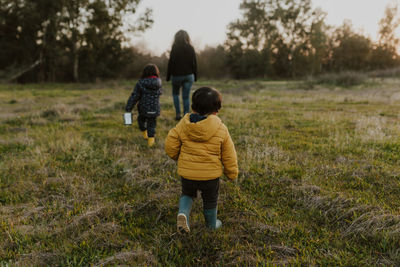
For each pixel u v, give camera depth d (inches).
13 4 1134.4
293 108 353.4
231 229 92.8
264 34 2005.4
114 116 291.7
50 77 1344.7
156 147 181.8
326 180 127.0
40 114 303.4
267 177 132.0
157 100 178.5
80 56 1328.7
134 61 1492.4
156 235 89.2
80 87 854.5
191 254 80.7
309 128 231.0
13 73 1183.6
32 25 1170.6
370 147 171.3
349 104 392.8
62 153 170.1
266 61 1945.1
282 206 106.7
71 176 136.6
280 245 83.7
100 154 168.4
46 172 140.4
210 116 85.0
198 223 95.4
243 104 388.8
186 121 86.0
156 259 78.8
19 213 103.9
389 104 381.1
